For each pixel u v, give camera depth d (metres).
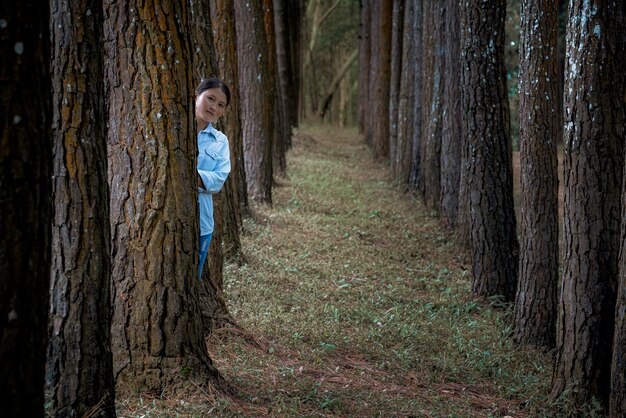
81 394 3.51
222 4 9.12
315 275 8.42
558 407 5.25
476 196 8.42
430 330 7.02
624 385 4.00
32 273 2.11
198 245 4.47
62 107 3.41
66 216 3.46
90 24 3.42
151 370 4.27
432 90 13.20
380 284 8.62
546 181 6.88
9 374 2.06
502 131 8.38
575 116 5.14
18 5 2.04
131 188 4.27
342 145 26.30
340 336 6.39
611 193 5.09
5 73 2.04
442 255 10.49
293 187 14.71
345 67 38.88
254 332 6.02
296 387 4.90
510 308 8.15
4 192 2.05
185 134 4.33
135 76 4.25
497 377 6.07
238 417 4.13
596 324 5.14
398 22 17.48
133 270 4.27
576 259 5.19
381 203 13.82
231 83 9.70
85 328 3.50
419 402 5.11
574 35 5.17
